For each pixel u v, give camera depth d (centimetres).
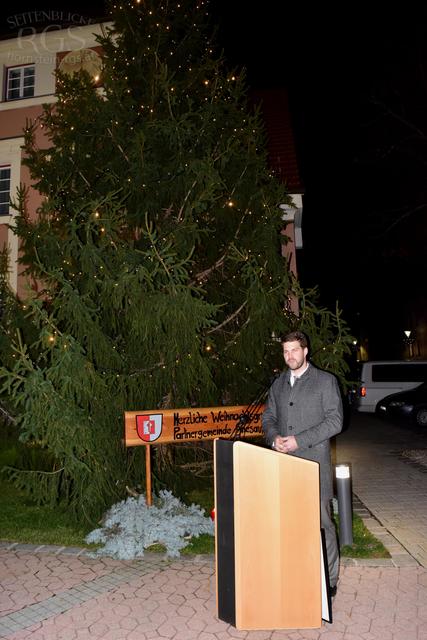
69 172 713
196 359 572
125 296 556
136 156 659
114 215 601
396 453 1026
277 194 712
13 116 1291
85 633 348
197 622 360
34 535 541
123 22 767
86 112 725
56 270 540
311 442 361
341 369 651
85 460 530
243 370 668
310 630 347
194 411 565
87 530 547
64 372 497
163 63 740
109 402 550
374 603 384
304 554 343
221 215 691
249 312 638
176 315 542
